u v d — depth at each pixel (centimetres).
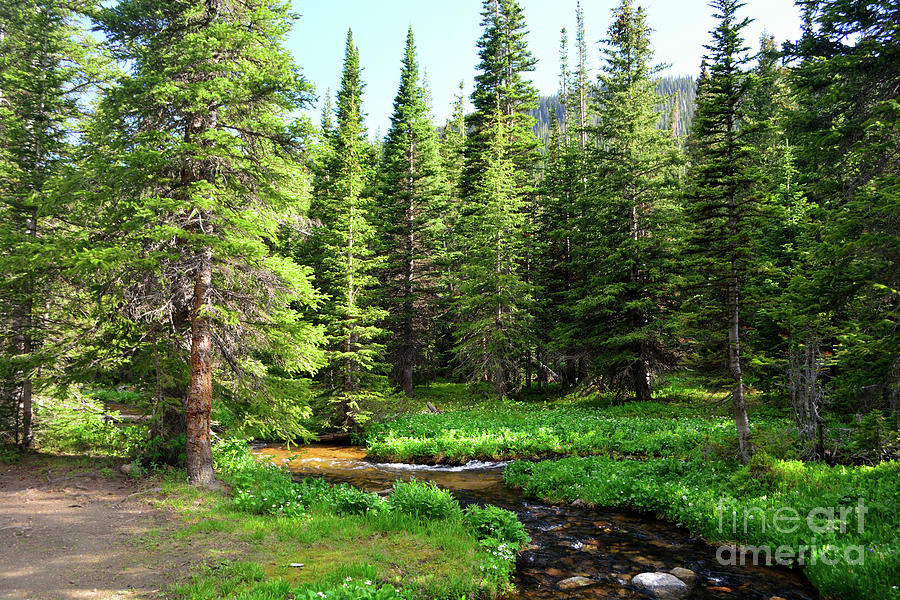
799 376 1375
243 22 1330
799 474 1166
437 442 2027
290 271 1320
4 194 1518
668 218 2478
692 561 927
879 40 1235
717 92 1338
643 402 2670
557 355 3194
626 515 1213
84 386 1803
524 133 3584
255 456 1872
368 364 2317
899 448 1243
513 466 1631
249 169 1295
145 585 701
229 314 1227
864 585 716
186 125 1305
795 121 1419
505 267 3006
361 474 1705
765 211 1265
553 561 932
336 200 2358
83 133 1652
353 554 833
